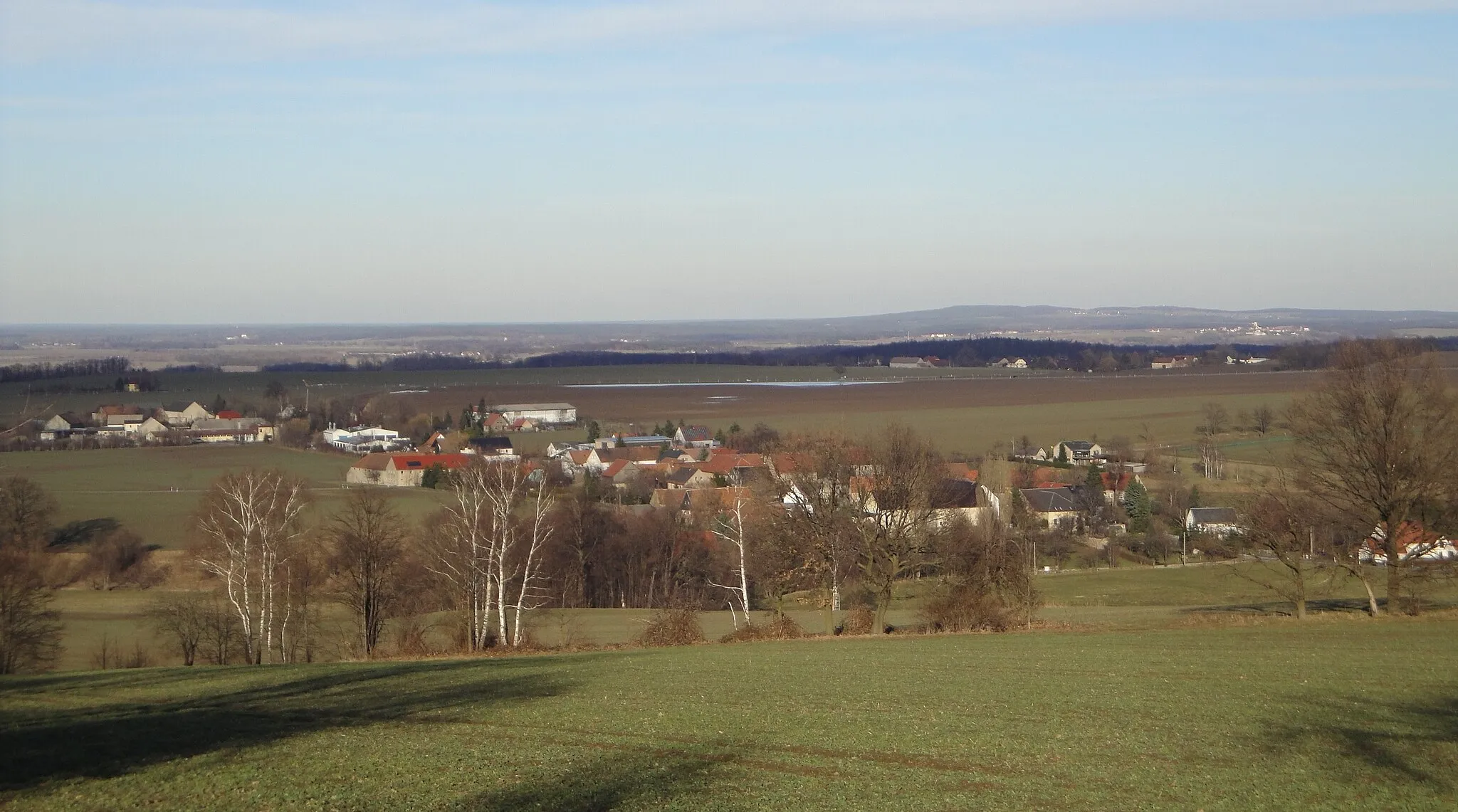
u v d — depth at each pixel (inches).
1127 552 3528.5
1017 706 1103.0
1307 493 2048.5
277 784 765.9
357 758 852.0
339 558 2269.9
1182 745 922.1
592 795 751.1
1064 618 2190.0
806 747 910.4
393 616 2395.4
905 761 864.3
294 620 2260.1
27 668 2026.3
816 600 2487.7
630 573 3164.4
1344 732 976.3
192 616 2149.4
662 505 3624.5
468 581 2089.1
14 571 2046.0
